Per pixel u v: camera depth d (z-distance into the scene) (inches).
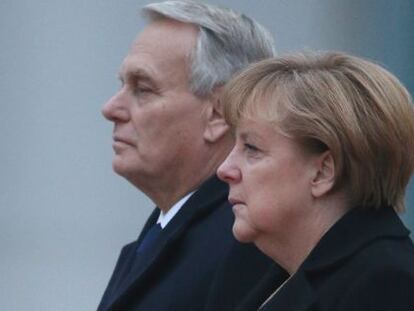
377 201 340.5
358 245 336.5
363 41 673.0
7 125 715.4
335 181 338.6
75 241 708.7
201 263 413.1
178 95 429.7
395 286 325.4
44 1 701.9
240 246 394.9
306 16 677.3
